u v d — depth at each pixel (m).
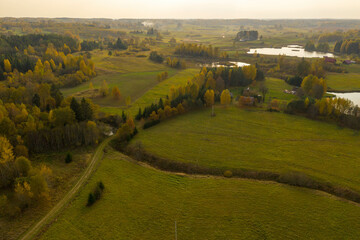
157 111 117.06
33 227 54.88
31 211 58.66
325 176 74.19
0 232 52.28
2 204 56.41
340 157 83.62
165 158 86.19
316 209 61.59
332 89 170.25
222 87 161.00
